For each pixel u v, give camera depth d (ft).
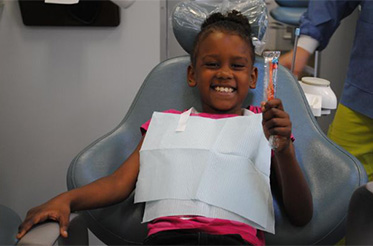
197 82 3.79
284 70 4.12
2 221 3.11
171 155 3.48
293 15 6.56
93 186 3.24
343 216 3.35
